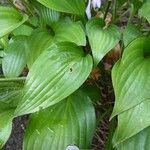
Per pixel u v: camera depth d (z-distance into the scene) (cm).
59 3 41
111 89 46
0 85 44
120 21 52
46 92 37
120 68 36
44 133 38
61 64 38
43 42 42
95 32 40
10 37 51
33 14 48
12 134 49
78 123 39
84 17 44
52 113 40
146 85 35
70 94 39
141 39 38
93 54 38
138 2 42
